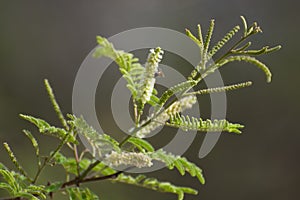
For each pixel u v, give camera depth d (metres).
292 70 3.56
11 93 3.40
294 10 3.74
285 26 3.71
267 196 3.37
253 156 3.45
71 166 1.07
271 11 3.75
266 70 0.97
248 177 3.40
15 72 3.52
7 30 3.66
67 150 2.77
